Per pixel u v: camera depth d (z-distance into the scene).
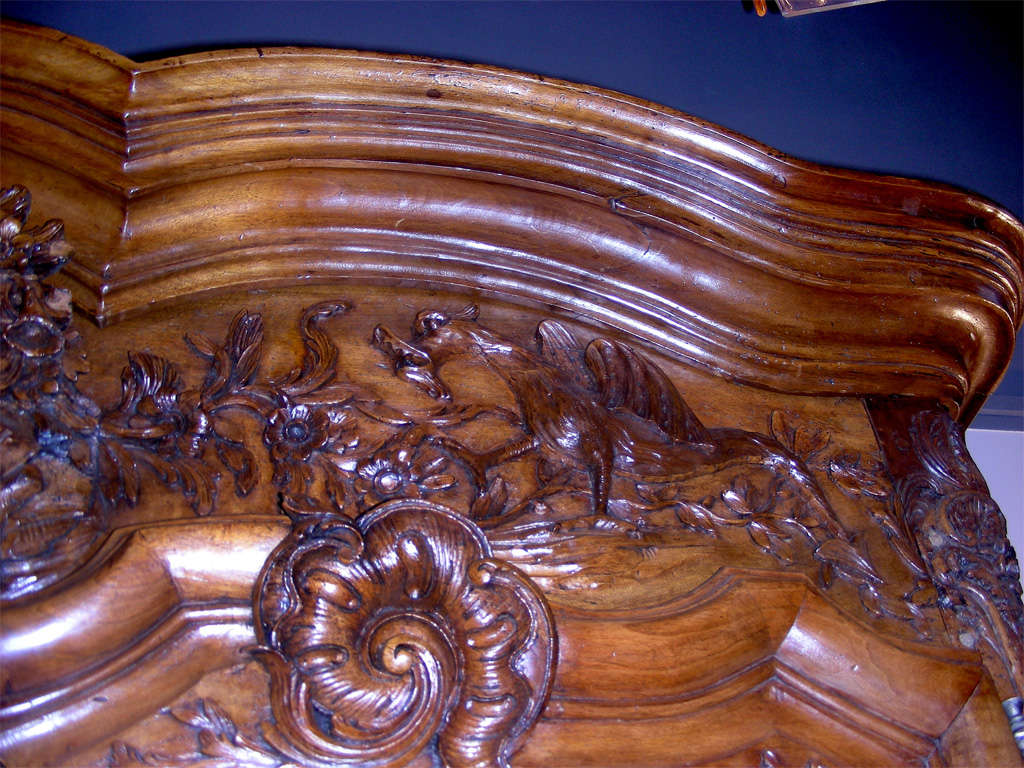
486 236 1.87
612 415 1.80
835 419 1.96
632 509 1.71
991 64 2.28
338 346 1.75
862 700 1.62
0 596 1.35
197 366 1.66
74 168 1.70
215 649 1.43
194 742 1.37
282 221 1.79
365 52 1.81
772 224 1.99
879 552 1.79
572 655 1.54
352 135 1.82
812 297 2.01
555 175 1.91
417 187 1.84
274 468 1.58
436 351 1.79
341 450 1.63
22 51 1.71
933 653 1.68
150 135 1.73
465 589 1.51
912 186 2.06
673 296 1.93
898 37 2.23
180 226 1.73
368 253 1.82
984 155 2.20
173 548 1.45
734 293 1.96
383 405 1.70
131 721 1.36
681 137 1.94
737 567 1.67
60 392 1.52
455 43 1.93
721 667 1.59
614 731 1.51
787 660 1.62
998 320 2.08
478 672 1.47
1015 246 2.12
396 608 1.49
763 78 2.10
